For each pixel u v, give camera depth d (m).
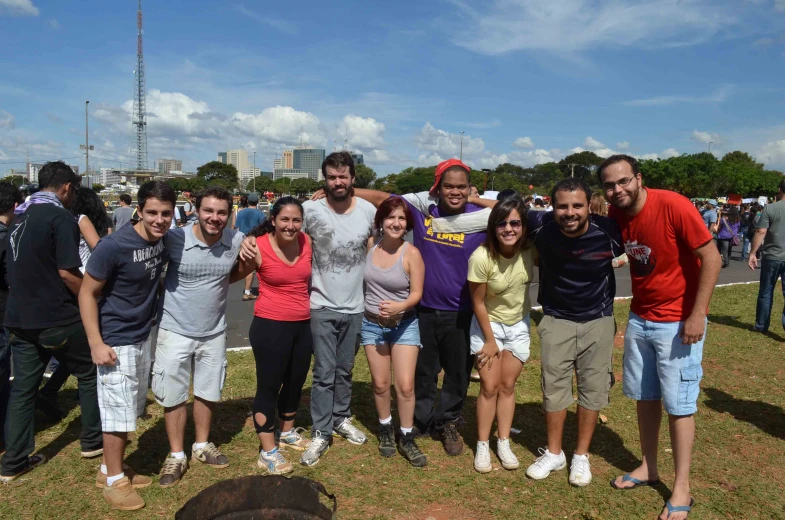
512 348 3.88
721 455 4.17
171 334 3.67
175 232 3.63
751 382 5.80
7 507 3.39
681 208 3.17
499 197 4.17
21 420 3.67
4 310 4.05
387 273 3.91
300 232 3.93
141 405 3.65
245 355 6.59
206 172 120.75
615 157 3.32
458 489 3.70
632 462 4.11
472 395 5.50
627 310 9.23
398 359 4.01
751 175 83.50
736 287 11.94
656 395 3.58
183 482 3.74
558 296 3.70
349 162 3.90
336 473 3.90
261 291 3.87
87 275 3.24
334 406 4.44
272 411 3.91
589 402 3.70
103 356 3.27
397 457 4.15
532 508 3.47
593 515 3.38
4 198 4.23
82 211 4.65
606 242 3.50
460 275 4.00
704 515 3.39
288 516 2.95
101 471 3.57
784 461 4.08
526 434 4.61
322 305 4.02
